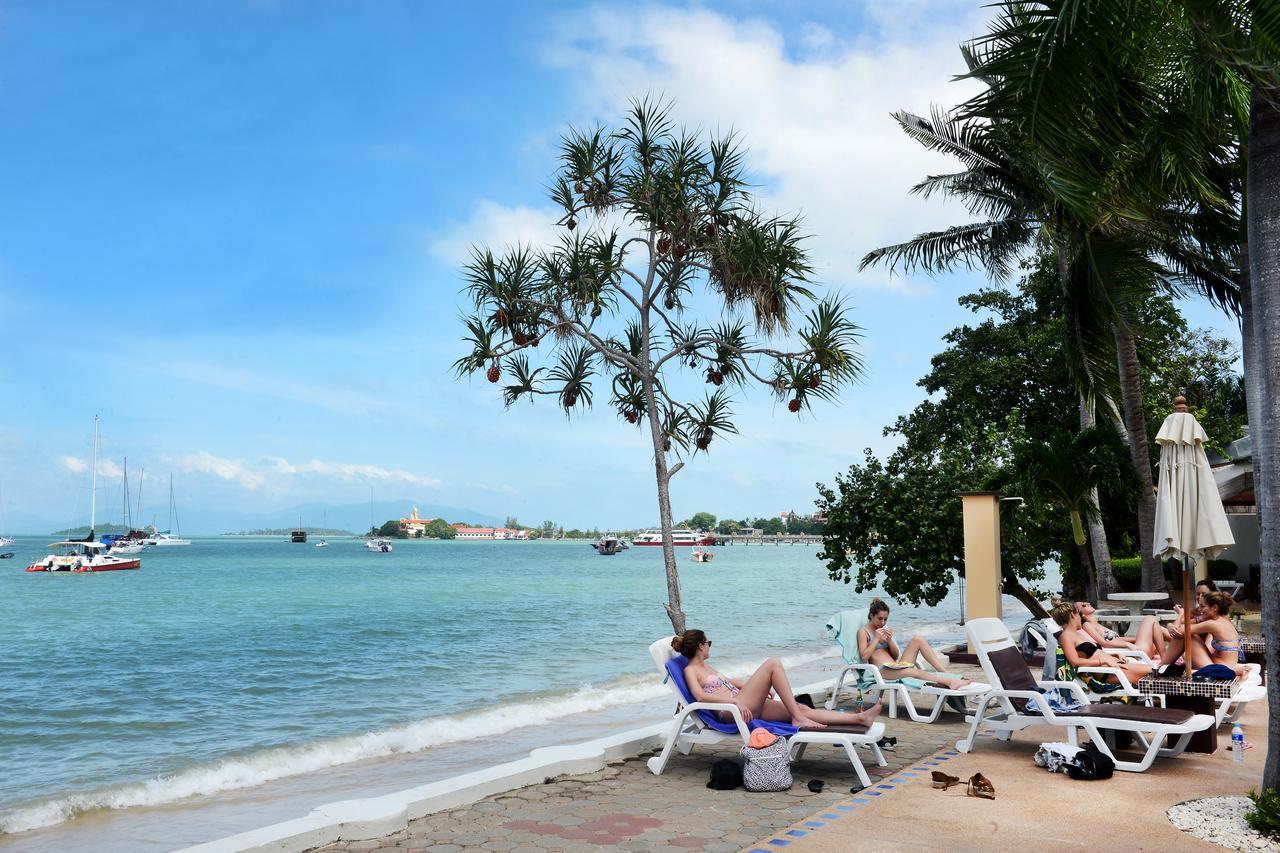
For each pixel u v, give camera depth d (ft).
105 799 29.04
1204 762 22.26
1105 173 27.40
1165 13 18.13
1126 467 53.62
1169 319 79.66
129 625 100.22
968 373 86.94
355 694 51.85
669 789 20.65
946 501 55.77
